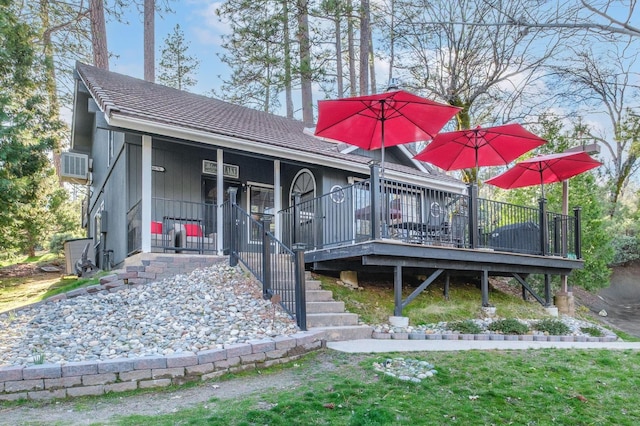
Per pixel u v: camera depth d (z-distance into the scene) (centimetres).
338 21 1905
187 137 932
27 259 1814
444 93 1825
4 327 603
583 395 468
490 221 1012
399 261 816
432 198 931
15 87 1622
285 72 1984
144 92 1188
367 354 572
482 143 1030
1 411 396
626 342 859
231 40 2011
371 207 795
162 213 1028
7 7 1611
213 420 357
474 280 1178
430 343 671
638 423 413
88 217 1748
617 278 2025
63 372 436
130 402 420
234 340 553
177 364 475
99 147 1435
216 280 784
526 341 761
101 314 641
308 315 695
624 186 2569
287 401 397
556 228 1122
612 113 1565
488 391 455
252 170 1216
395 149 1496
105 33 1802
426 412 392
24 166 1420
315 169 1214
